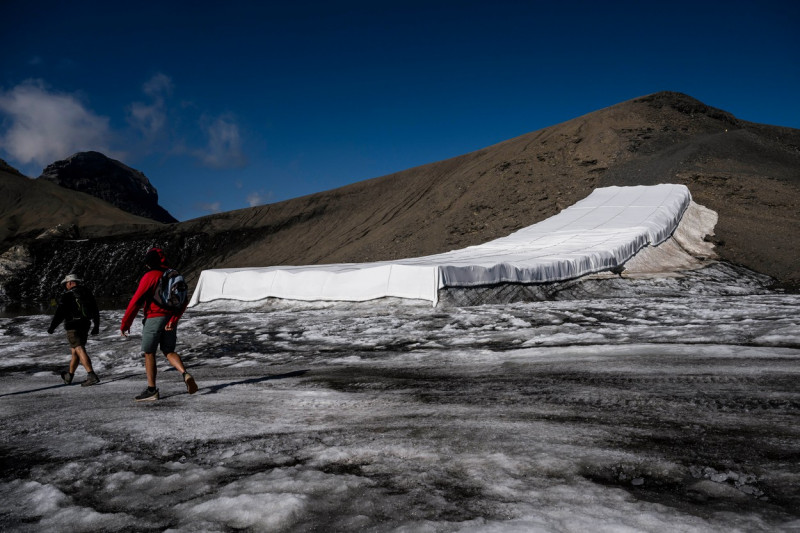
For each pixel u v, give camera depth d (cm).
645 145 6116
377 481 316
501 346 945
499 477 313
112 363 1027
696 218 3884
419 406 515
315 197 9056
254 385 687
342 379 709
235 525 265
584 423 422
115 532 265
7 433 477
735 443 360
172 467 361
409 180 8700
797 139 7312
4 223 10262
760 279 2827
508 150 7369
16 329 1591
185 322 1595
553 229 3397
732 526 242
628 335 951
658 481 304
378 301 1811
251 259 7550
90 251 7988
